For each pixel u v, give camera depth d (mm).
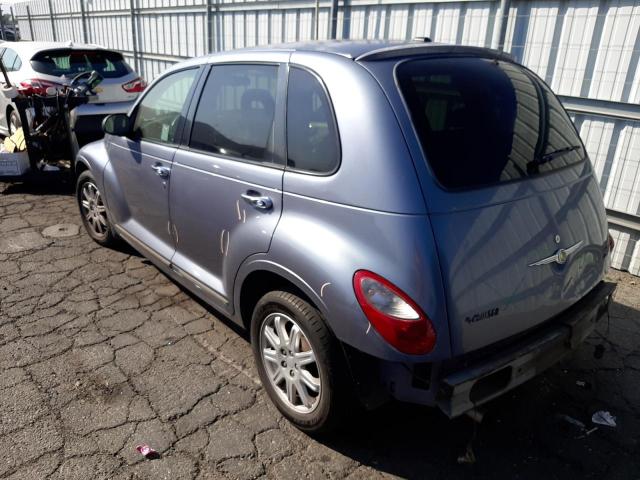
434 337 2006
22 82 7520
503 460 2516
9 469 2369
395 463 2482
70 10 14836
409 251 2002
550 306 2361
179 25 9703
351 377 2307
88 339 3414
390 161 2094
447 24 5449
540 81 2932
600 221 2695
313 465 2451
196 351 3314
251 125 2771
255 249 2588
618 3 4238
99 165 4371
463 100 2383
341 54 2441
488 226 2125
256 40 8016
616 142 4516
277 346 2650
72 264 4547
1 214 5758
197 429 2648
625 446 2605
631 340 3500
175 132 3377
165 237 3637
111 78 7996
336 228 2230
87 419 2689
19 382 2961
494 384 2248
